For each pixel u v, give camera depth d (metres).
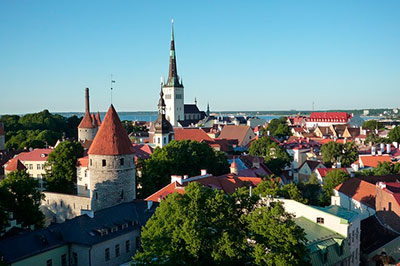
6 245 54.38
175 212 51.50
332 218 59.75
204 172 99.38
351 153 138.75
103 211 68.69
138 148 144.25
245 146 197.62
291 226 47.81
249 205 54.50
